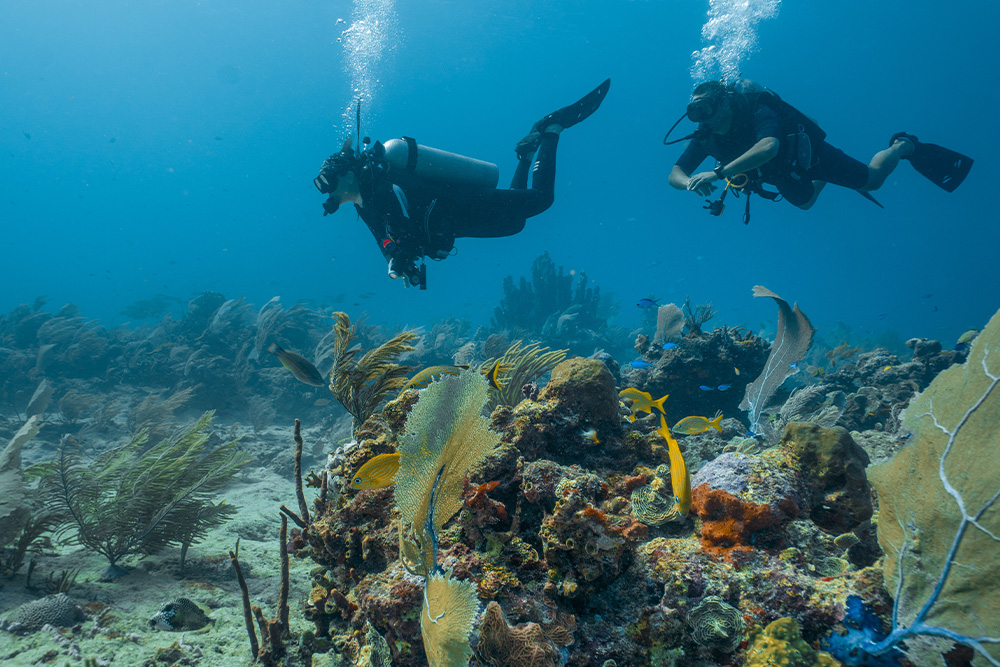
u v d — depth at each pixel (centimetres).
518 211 545
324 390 1284
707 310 877
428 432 167
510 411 268
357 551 256
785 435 245
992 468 160
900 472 185
